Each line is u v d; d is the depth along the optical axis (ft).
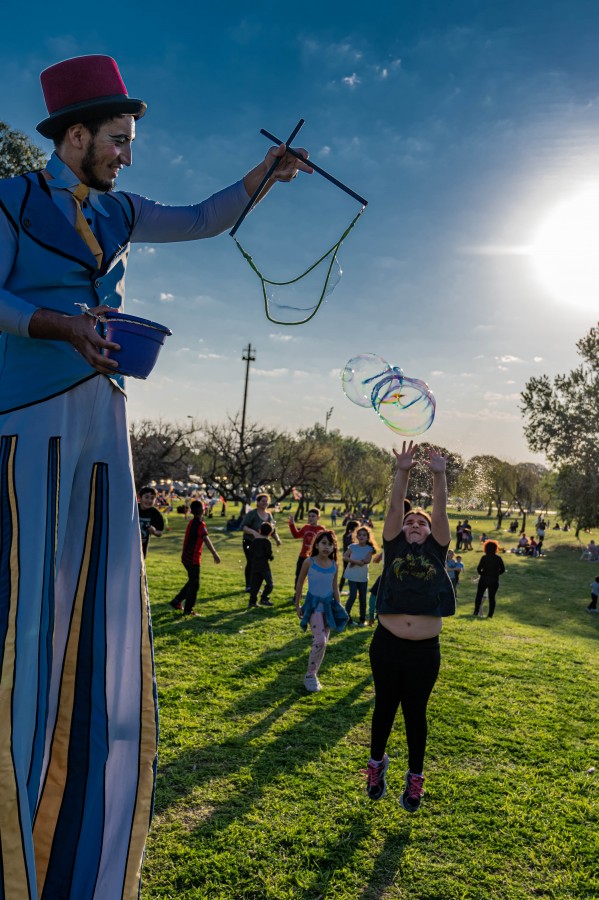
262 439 150.30
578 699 23.70
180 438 152.66
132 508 6.44
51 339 5.37
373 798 13.91
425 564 13.62
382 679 13.82
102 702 6.24
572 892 11.55
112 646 6.31
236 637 30.50
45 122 5.83
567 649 35.27
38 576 5.62
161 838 12.36
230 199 7.22
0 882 5.03
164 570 58.49
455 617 47.70
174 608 37.32
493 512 325.62
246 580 46.70
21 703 5.37
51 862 5.89
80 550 6.24
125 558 6.38
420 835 13.17
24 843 5.18
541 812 14.48
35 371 5.86
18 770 5.26
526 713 21.61
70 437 5.99
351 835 12.96
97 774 6.14
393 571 13.74
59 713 6.14
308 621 22.97
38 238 5.68
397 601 13.62
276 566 78.74
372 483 229.04
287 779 15.25
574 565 115.14
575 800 15.19
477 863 12.29
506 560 121.39
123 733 6.29
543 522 140.67
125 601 6.38
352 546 38.40
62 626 6.21
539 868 12.30
